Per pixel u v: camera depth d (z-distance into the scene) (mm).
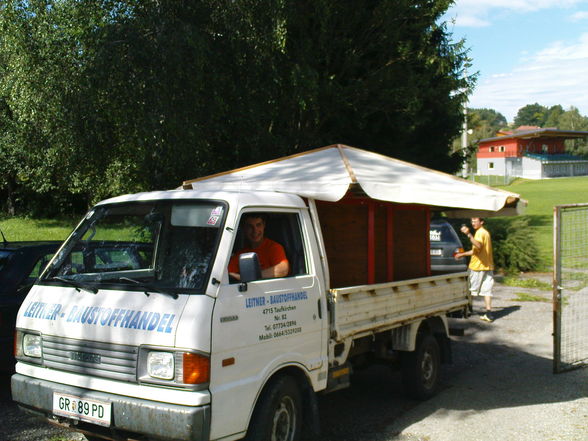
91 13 11180
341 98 14844
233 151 13820
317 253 5344
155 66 11188
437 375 7191
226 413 4082
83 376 4363
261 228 5027
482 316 11859
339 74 15633
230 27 12266
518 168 88938
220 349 4098
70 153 11852
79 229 5293
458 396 7129
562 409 6578
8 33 11367
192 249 4512
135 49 11016
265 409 4414
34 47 11258
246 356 4309
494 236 18891
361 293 5703
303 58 13930
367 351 6582
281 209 5102
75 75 11266
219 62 12492
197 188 6316
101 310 4402
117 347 4215
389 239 7008
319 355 5121
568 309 11367
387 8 14938
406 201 5852
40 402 4504
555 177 86938
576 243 8539
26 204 33625
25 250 6727
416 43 16672
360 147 17203
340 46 15164
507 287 16234
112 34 11070
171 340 4004
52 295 4797
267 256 5070
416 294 6656
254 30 12438
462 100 18000
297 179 5801
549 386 7527
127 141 11945
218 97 12125
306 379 4961
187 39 11016
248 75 12828
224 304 4211
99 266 4984
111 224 5148
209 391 3984
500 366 8594
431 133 19016
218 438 4039
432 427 6020
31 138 12406
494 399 7000
